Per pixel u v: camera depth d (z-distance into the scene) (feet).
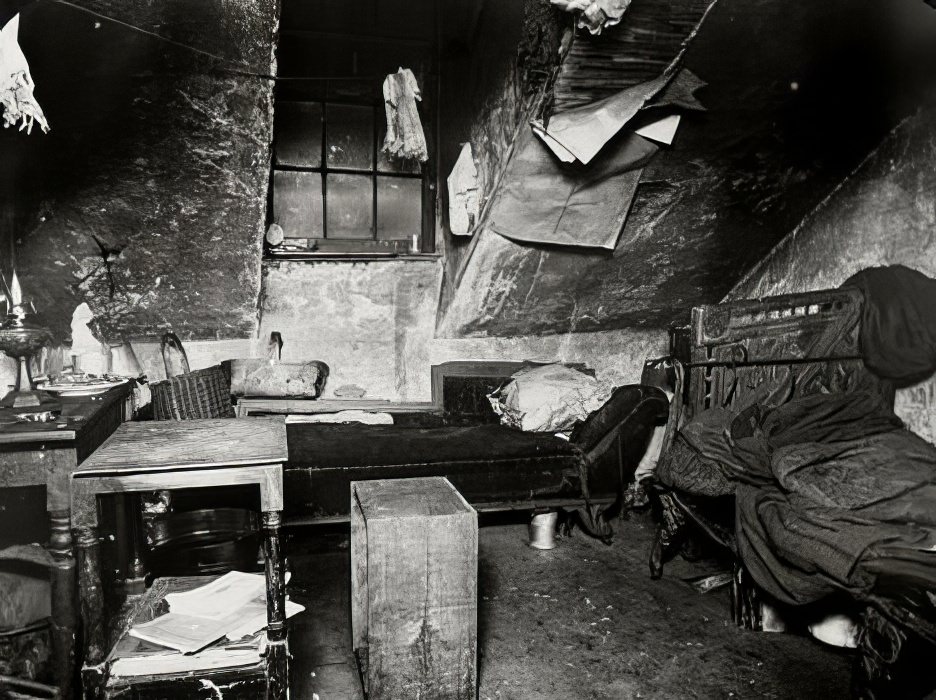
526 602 9.34
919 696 6.13
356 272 13.89
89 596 5.50
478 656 7.84
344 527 11.77
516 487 10.51
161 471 5.49
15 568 6.16
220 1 8.72
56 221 10.65
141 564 8.05
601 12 8.13
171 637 5.70
